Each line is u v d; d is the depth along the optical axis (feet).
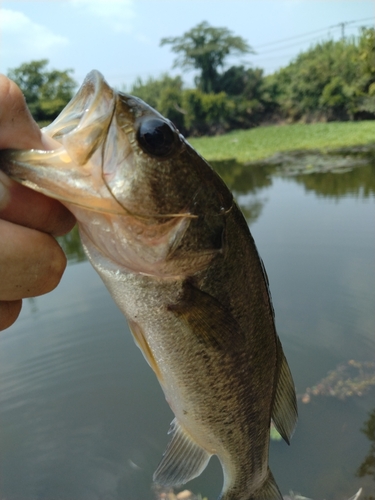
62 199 0.41
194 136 14.46
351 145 6.97
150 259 0.50
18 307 0.45
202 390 0.58
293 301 1.71
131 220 0.47
